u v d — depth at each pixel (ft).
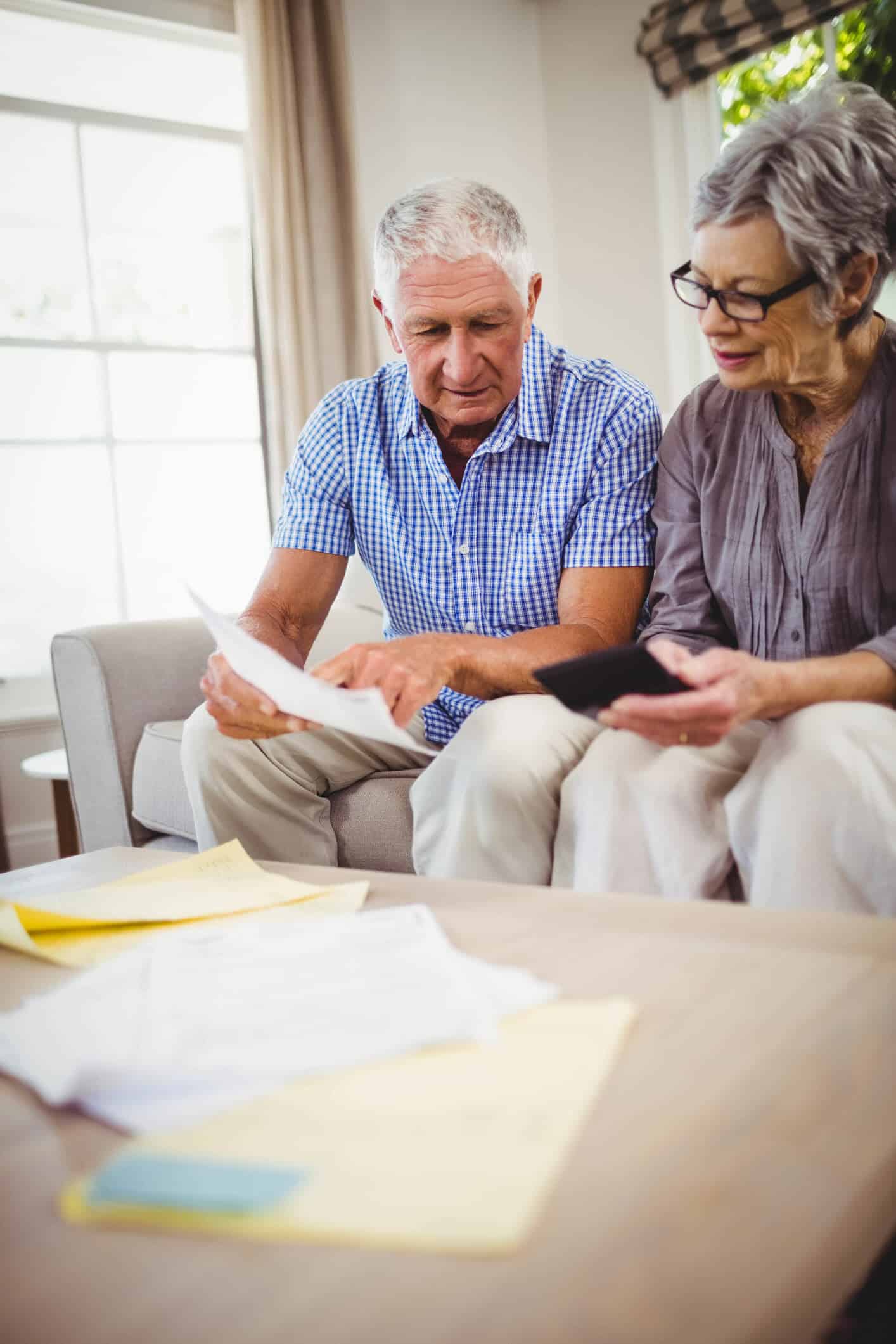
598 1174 1.50
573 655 4.34
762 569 4.37
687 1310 1.23
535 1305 1.24
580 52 12.44
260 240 10.55
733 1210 1.41
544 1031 1.90
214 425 11.65
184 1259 1.36
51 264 10.66
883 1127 1.59
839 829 3.30
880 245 3.71
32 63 10.27
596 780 3.70
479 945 2.46
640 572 4.94
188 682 6.55
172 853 3.76
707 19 10.74
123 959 2.35
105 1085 1.76
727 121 11.34
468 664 4.10
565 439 5.02
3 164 10.35
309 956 2.28
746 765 3.87
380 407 5.35
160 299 11.29
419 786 4.35
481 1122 1.60
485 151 12.49
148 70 10.78
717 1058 1.83
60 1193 1.53
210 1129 1.63
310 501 5.46
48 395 10.69
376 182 11.70
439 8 12.10
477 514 5.13
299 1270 1.32
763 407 4.36
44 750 10.44
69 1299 1.29
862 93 3.71
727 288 3.79
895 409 4.03
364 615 7.60
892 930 2.45
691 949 2.37
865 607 4.17
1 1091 1.89
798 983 2.14
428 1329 1.21
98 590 11.05
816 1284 1.28
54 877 3.51
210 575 11.70
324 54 10.89
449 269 4.43
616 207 12.32
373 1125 1.61
